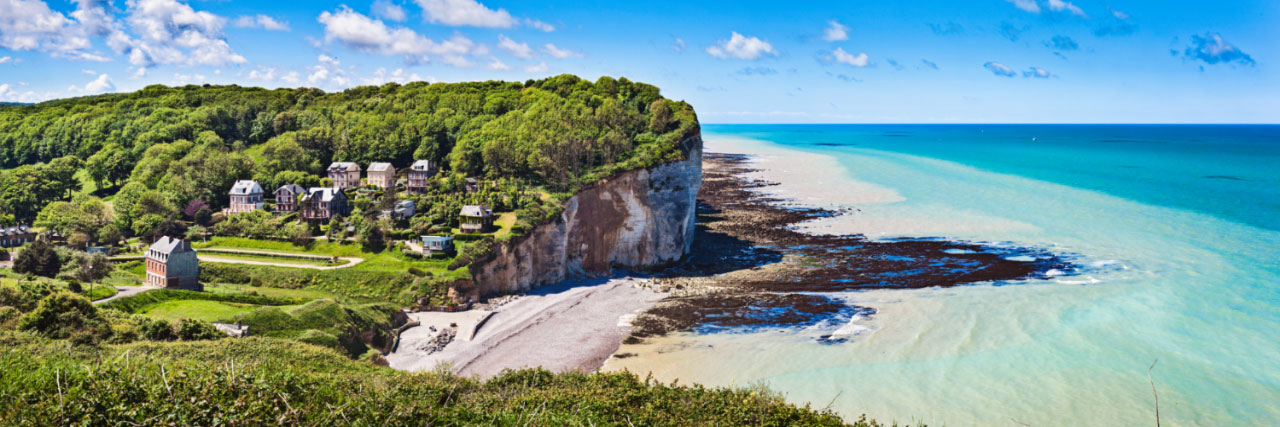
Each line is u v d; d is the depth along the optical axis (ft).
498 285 364.38
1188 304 305.32
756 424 147.13
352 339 273.13
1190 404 214.90
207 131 595.47
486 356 275.59
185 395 90.99
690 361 263.70
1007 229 485.15
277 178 490.49
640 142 474.49
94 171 534.37
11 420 81.51
